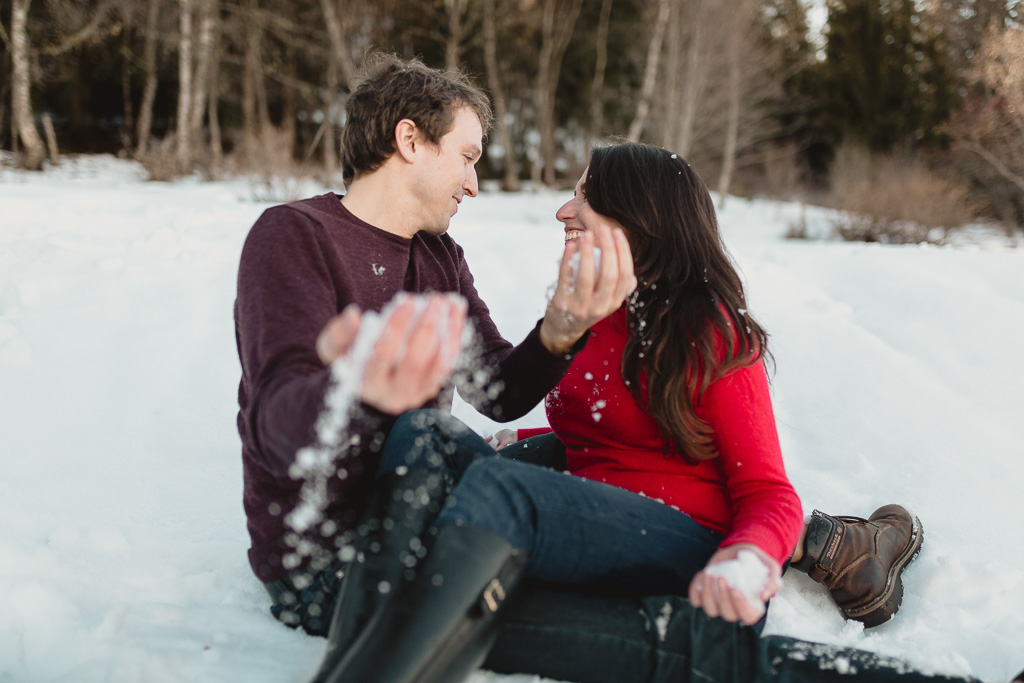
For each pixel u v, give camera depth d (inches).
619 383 55.2
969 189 435.2
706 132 706.8
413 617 39.2
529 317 134.2
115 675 47.1
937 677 44.3
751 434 50.0
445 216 59.4
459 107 58.3
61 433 92.5
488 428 97.8
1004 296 155.2
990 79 423.8
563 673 46.8
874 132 661.3
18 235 180.9
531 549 45.6
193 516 74.2
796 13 826.2
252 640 52.5
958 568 64.2
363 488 50.8
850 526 61.3
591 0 790.5
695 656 45.3
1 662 50.3
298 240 50.0
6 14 541.0
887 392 105.1
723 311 51.3
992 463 86.7
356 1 661.9
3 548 61.8
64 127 670.5
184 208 249.1
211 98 619.8
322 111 758.5
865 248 223.0
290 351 44.0
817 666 45.1
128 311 130.3
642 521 47.8
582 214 58.2
